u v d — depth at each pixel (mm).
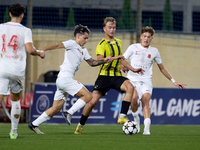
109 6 60219
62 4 57688
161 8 62031
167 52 49031
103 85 22875
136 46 24219
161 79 48719
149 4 62031
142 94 23375
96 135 22234
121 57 21578
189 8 55062
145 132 23266
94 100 22922
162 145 17203
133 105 23844
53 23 59625
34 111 34656
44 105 34844
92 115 35875
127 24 53688
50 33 46688
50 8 59531
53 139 19109
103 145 16672
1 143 16672
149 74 23984
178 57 49438
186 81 49656
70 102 35375
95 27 63531
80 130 23453
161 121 37156
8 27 17547
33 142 17406
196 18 64062
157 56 24266
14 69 17406
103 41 23203
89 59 21953
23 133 23109
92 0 59344
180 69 49438
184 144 17891
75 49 21312
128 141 18703
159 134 24172
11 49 17438
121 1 60438
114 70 23047
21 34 17609
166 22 54781
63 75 21297
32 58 45625
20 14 17953
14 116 18547
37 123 22406
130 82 22844
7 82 17484
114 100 36469
